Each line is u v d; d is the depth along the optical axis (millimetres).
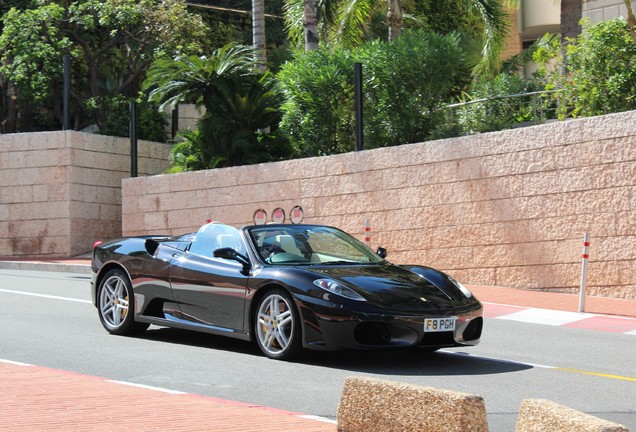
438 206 19109
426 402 5102
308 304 8992
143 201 25219
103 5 30484
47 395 7145
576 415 4418
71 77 32312
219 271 9953
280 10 42375
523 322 13344
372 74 22609
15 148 27047
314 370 8852
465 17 33500
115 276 11117
